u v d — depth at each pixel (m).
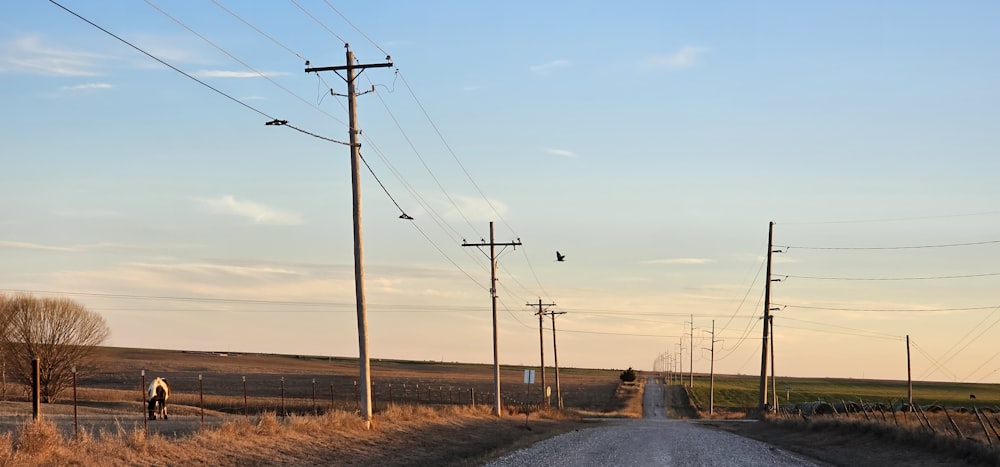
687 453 38.44
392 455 31.91
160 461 21.66
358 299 36.12
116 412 53.91
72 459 19.45
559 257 57.81
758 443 48.19
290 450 27.61
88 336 78.00
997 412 72.44
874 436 42.75
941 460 32.28
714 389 180.62
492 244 64.62
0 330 73.81
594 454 37.09
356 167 35.62
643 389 182.12
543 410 83.06
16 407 54.34
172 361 167.75
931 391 172.12
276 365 180.25
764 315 74.81
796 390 170.38
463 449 38.94
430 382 158.88
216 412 60.03
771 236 74.25
